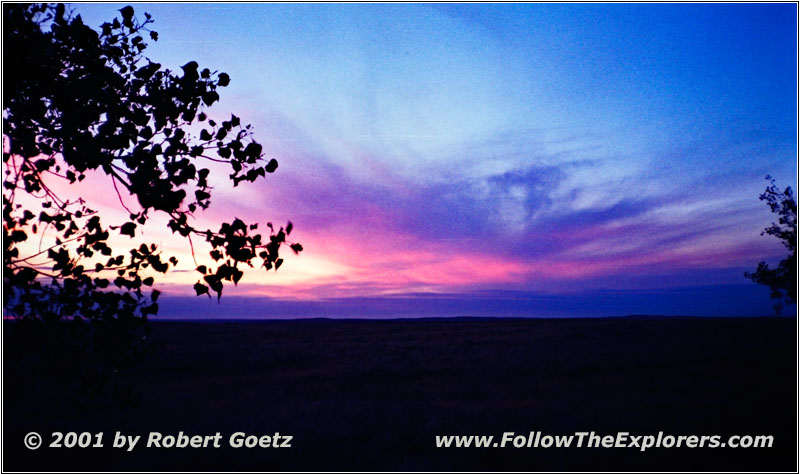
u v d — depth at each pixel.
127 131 4.85
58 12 5.02
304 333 47.53
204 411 18.66
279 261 4.95
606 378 25.03
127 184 4.68
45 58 4.85
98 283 5.45
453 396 21.50
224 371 29.47
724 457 12.18
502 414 17.39
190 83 5.14
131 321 5.70
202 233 4.81
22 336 5.16
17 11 4.66
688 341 36.47
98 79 5.00
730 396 19.34
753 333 38.62
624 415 16.84
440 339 42.75
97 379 5.88
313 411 18.34
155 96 5.05
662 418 16.16
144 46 5.52
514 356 32.50
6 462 12.02
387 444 13.66
